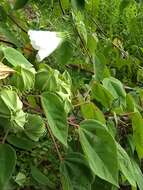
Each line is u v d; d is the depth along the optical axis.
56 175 0.48
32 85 0.33
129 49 0.91
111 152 0.35
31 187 0.45
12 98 0.31
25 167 0.46
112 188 0.40
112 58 0.77
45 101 0.34
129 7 1.02
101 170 0.35
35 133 0.34
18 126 0.31
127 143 0.47
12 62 0.35
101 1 1.01
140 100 0.57
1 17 0.62
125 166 0.39
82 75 0.62
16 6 0.58
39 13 0.75
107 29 1.00
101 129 0.36
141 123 0.44
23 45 0.53
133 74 0.77
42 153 0.47
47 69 0.35
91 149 0.35
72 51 0.44
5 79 0.32
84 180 0.36
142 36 0.94
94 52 0.52
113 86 0.48
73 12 0.56
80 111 0.42
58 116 0.33
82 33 0.53
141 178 0.44
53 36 0.41
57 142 0.43
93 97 0.47
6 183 0.31
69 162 0.36
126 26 1.00
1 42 0.54
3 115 0.31
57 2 0.68
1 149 0.32
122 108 0.47
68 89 0.35
